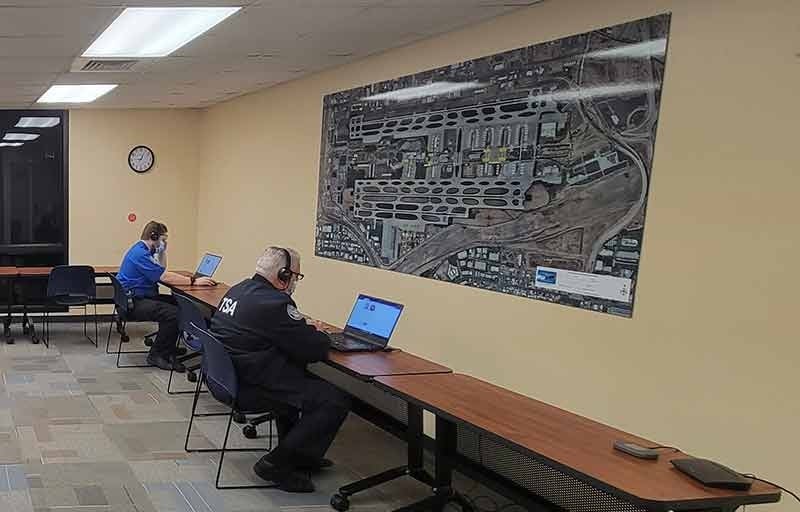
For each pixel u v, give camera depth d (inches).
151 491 137.3
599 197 121.4
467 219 153.2
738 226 99.7
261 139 263.4
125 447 160.6
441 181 161.2
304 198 229.9
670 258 109.4
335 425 140.6
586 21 124.0
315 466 152.2
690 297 106.3
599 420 121.6
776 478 95.0
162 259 255.4
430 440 166.2
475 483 148.3
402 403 159.3
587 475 80.4
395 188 178.5
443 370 129.0
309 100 224.8
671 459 86.2
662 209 110.6
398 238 177.9
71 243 316.2
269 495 138.2
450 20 146.2
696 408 105.3
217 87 248.7
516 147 139.3
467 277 153.4
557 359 130.3
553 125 130.6
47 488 136.3
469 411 104.7
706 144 104.1
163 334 234.1
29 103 288.5
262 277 143.4
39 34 154.6
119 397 199.8
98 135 316.2
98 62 190.2
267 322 135.3
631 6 115.6
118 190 321.4
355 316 155.6
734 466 100.0
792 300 93.1
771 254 95.7
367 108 190.7
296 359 139.1
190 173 332.5
